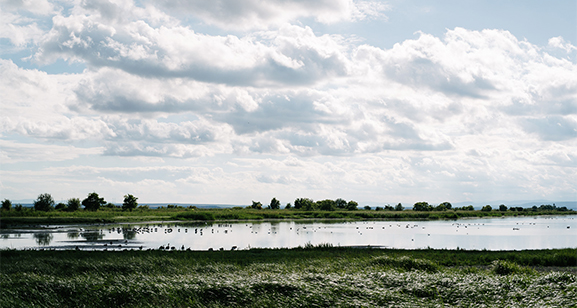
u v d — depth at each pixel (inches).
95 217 3661.4
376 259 999.6
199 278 677.9
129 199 5226.4
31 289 626.8
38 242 1856.5
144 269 856.3
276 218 4899.1
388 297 548.7
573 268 1008.9
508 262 978.1
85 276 749.9
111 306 572.7
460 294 591.2
